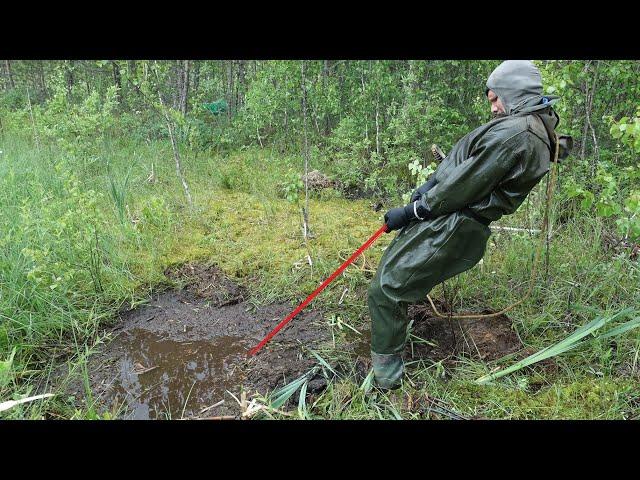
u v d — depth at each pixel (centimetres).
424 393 295
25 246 388
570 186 354
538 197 445
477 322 353
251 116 779
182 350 346
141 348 347
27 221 382
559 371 310
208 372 324
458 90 686
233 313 388
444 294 362
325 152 733
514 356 321
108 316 374
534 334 345
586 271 382
